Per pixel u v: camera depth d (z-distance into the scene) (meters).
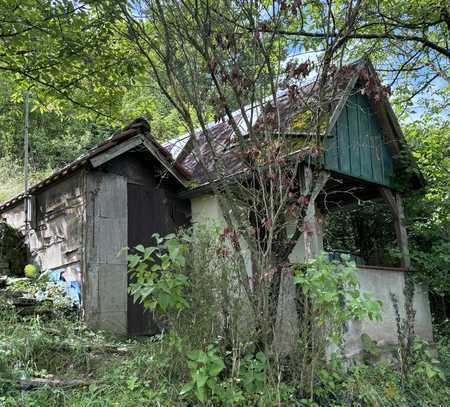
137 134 7.35
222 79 4.64
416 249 8.60
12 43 6.96
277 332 4.51
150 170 7.88
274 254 4.71
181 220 8.14
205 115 5.49
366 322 6.67
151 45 5.05
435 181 9.02
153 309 3.90
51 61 7.35
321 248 7.10
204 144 8.61
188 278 4.22
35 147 20.09
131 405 3.82
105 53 7.52
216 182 5.32
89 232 6.90
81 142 21.36
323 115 5.53
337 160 7.35
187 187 7.90
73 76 8.04
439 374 5.72
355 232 10.23
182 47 4.92
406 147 8.48
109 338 6.20
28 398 3.68
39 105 9.27
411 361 6.04
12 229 9.01
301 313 4.66
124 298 7.06
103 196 7.17
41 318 5.81
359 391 4.93
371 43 8.29
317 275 4.05
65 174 7.22
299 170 6.00
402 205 8.70
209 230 4.90
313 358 4.33
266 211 4.50
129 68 7.50
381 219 9.75
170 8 4.97
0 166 17.73
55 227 7.70
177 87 5.29
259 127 4.78
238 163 5.50
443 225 8.42
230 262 4.52
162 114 12.22
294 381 4.34
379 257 9.69
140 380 4.20
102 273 6.91
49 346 4.68
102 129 21.88
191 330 4.21
